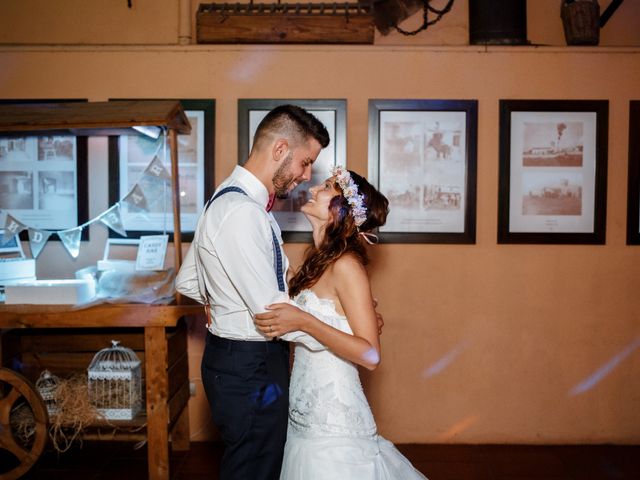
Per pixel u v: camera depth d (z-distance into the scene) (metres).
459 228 3.40
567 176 3.38
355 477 1.88
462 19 3.48
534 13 3.51
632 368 3.45
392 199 3.39
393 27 3.49
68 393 2.94
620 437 3.46
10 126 2.79
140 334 3.34
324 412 1.94
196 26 3.42
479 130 3.39
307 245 3.36
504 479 3.00
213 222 1.86
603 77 3.37
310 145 2.04
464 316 3.43
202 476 3.01
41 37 3.47
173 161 2.97
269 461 1.94
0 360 3.16
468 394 3.45
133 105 2.95
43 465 3.16
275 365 1.96
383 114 3.37
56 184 3.39
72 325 2.77
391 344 3.44
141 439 2.94
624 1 3.51
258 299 1.79
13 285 2.88
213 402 1.96
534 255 3.43
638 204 3.39
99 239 3.43
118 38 3.47
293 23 3.33
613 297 3.43
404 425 3.45
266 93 3.38
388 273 3.42
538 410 3.46
